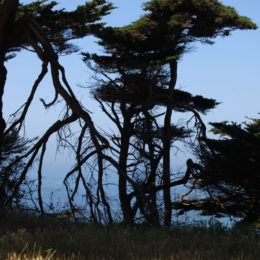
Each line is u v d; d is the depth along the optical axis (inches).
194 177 1037.8
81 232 386.3
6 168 753.6
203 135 1090.1
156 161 983.6
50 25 1357.0
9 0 716.7
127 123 1123.3
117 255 291.1
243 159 893.2
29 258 261.3
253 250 333.1
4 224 449.4
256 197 947.3
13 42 836.6
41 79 722.2
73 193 678.5
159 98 1200.8
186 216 498.9
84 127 737.0
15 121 742.5
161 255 290.8
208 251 304.5
